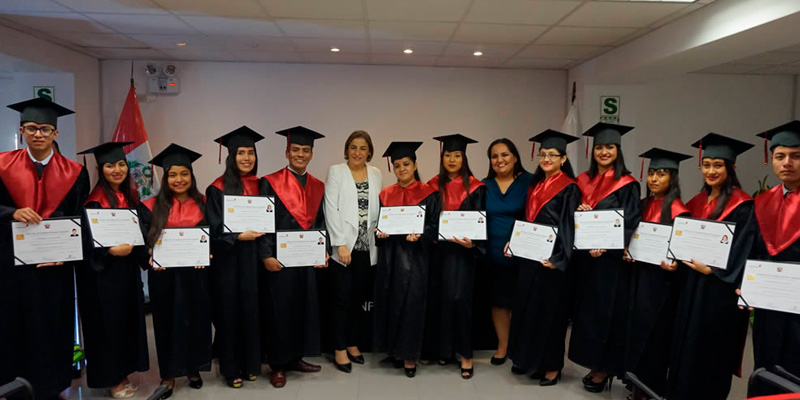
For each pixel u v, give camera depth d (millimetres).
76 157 4527
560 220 2754
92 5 3137
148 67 4848
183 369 2682
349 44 4176
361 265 3107
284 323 2859
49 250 2352
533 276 2857
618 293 2660
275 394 2820
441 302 3051
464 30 3684
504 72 5180
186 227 2613
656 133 5230
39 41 4012
